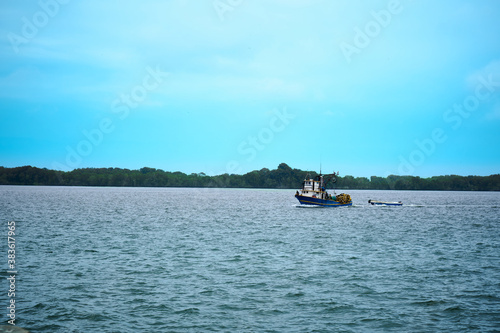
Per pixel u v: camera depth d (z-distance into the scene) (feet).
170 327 83.05
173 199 655.35
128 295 101.14
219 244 176.76
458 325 84.79
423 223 280.10
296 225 260.62
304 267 132.16
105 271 124.16
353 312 91.56
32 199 561.84
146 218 301.43
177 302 96.73
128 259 141.90
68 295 100.53
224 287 108.68
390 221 293.43
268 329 82.64
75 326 82.74
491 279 118.21
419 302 97.81
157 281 113.70
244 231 225.15
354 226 256.73
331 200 425.28
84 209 385.70
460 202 651.25
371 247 172.35
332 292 105.19
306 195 407.23
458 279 118.01
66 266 130.21
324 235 210.59
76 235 200.03
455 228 248.93
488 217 333.62
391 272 126.00
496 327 83.82
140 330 81.56
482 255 155.22
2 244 170.09
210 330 81.97
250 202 577.84
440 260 144.77
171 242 180.86
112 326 83.05
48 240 182.29
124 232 214.48
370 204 508.53
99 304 94.68
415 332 81.61
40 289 105.09
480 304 96.53
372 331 82.02
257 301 98.07
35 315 87.76
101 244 173.06
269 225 259.39
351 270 128.36
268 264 136.15
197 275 120.57
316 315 89.81
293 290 106.52
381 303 97.25
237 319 87.30
